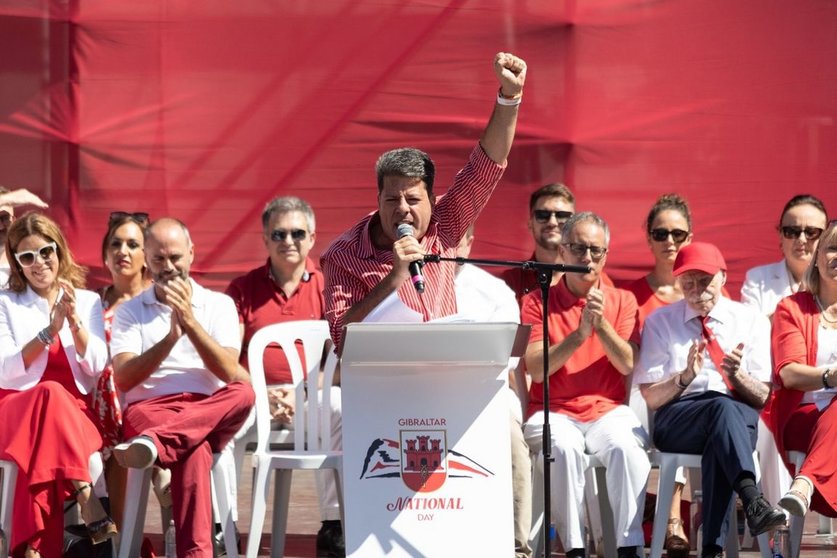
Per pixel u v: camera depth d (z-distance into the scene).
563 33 32.56
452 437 15.84
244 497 28.00
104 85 32.06
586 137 32.62
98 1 32.03
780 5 32.84
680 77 32.84
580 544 20.34
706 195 32.84
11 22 31.73
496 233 32.53
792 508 19.89
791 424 21.67
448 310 17.89
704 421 20.61
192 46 32.25
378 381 15.84
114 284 24.67
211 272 32.31
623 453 20.61
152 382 21.36
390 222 17.31
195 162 32.25
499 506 15.79
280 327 21.80
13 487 19.94
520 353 16.02
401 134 32.62
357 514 15.56
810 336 21.89
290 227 24.72
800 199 25.69
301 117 32.50
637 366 22.19
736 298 32.84
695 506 23.03
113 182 32.03
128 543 20.05
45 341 20.81
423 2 32.53
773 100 32.84
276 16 32.44
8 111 31.75
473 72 32.62
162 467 19.58
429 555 15.57
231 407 20.14
